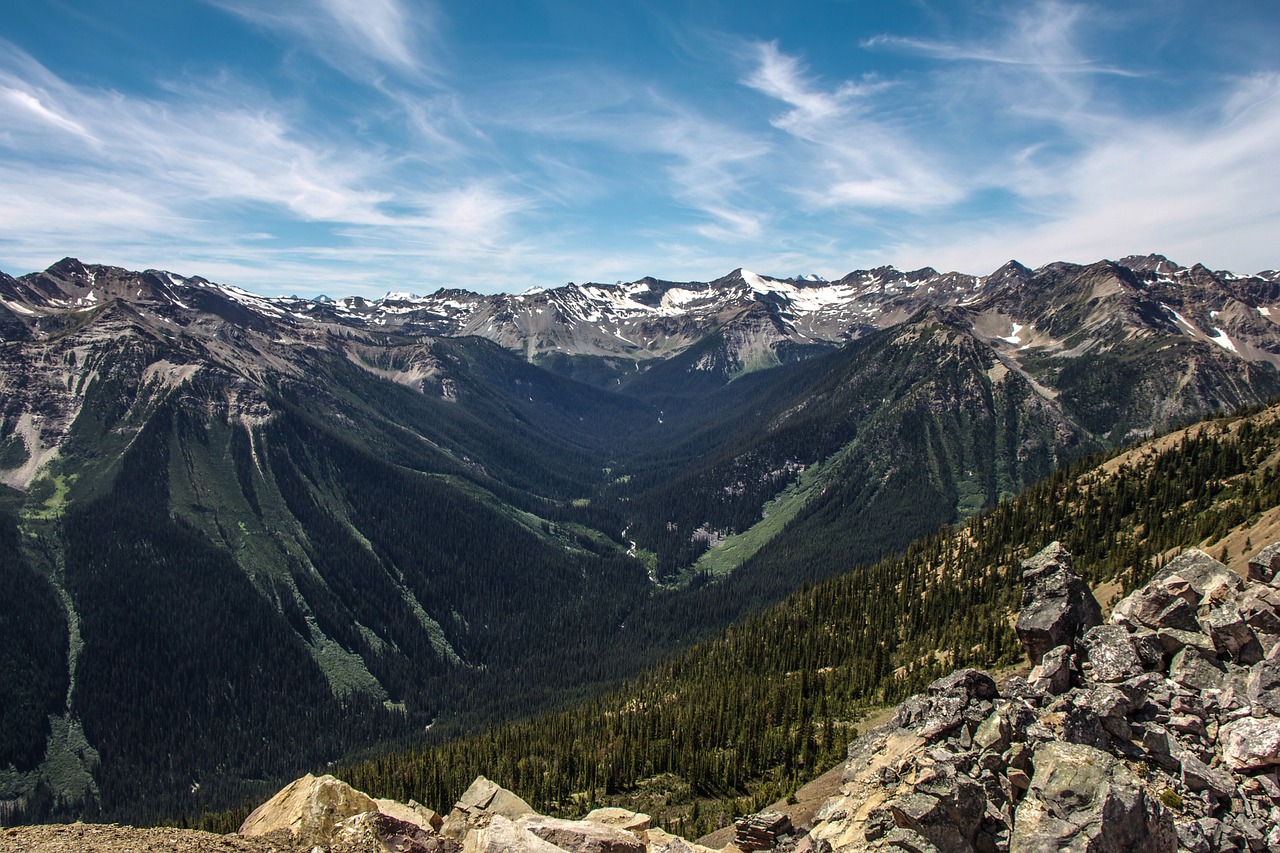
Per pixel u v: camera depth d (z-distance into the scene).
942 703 43.53
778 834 48.91
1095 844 31.78
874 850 34.38
